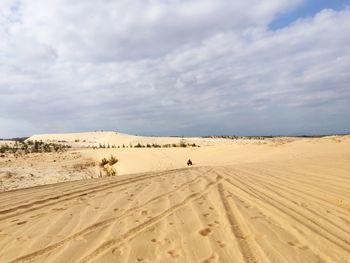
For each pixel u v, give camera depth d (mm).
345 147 23094
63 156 33094
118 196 7012
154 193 7332
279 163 14344
